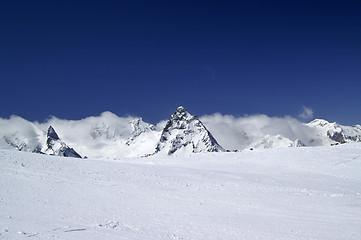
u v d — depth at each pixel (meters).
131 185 28.19
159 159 50.81
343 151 51.38
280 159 48.81
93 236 13.98
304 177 38.69
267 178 37.25
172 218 18.86
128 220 17.55
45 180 26.56
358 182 36.59
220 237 15.65
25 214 16.80
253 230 17.34
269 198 27.02
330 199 27.88
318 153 51.00
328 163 45.34
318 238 16.47
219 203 24.05
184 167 42.12
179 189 28.45
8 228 13.91
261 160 49.03
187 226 17.30
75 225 15.52
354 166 43.53
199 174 37.00
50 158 36.66
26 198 20.56
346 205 25.75
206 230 16.75
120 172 33.88
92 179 29.00
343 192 31.22
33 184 24.80
